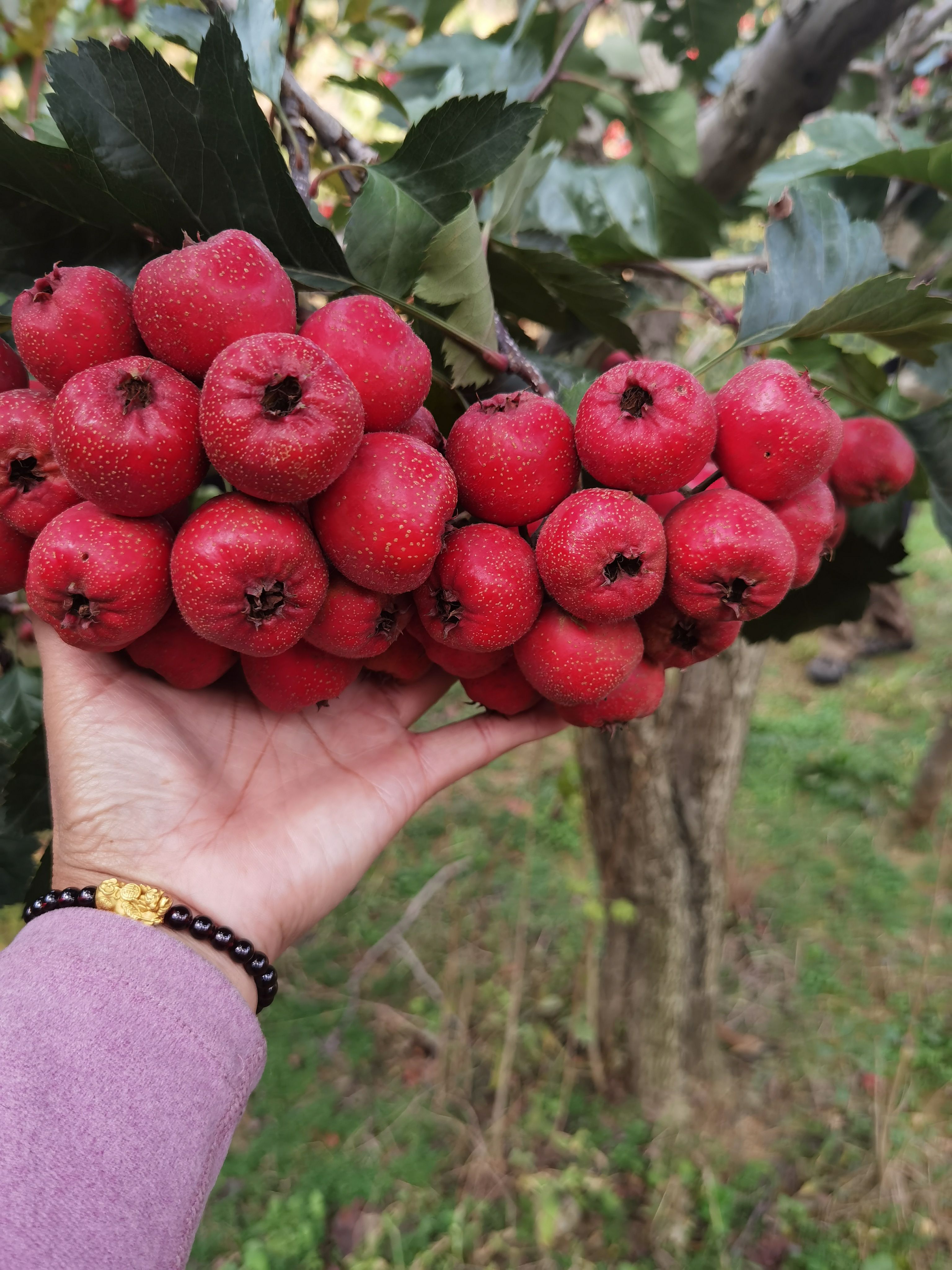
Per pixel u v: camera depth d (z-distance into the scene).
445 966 0.71
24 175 0.16
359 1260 0.50
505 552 0.16
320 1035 0.64
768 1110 0.60
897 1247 0.52
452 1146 0.57
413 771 0.24
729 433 0.17
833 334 0.23
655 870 0.54
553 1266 0.51
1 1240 0.13
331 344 0.15
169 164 0.17
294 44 0.24
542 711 0.26
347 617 0.16
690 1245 0.52
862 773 0.97
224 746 0.22
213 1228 0.52
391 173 0.19
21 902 0.26
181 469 0.14
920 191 0.34
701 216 0.37
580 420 0.16
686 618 0.18
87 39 0.15
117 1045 0.15
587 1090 0.60
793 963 0.72
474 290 0.20
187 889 0.19
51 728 0.20
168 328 0.14
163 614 0.16
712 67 0.41
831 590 0.26
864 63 0.41
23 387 0.18
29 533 0.16
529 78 0.32
